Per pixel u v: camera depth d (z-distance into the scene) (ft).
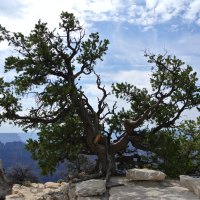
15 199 68.39
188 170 82.74
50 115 75.77
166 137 82.58
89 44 79.77
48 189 75.31
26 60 74.90
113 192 58.75
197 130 86.22
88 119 76.07
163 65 81.92
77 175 79.92
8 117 72.54
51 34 77.15
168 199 53.06
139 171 64.49
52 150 78.74
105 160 74.74
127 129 79.25
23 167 91.35
